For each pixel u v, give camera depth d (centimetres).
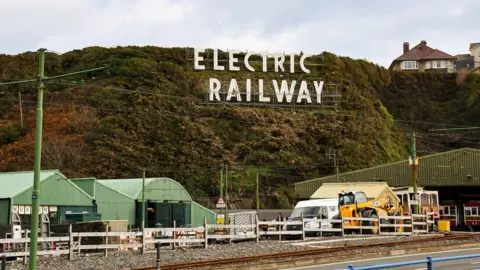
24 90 10956
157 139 9412
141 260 3116
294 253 3212
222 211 7012
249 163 9400
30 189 4669
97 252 3641
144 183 5522
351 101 11406
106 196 5359
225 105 10481
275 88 10850
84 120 9669
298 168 9469
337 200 4747
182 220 5819
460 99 13412
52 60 11881
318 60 12150
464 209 6494
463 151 6462
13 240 2983
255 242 4034
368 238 4266
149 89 10431
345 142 10312
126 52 11531
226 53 11769
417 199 5269
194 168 9044
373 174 6850
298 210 4688
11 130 9712
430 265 1867
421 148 12019
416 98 13338
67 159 8775
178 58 11612
